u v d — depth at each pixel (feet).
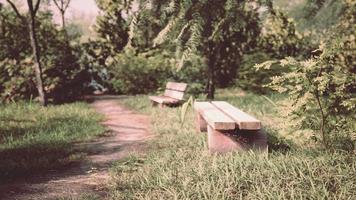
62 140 24.82
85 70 60.34
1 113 37.40
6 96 49.42
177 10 23.11
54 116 35.32
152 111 36.88
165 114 33.40
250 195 12.61
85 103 49.78
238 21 25.91
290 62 15.75
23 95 50.08
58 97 52.06
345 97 15.99
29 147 22.74
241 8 24.63
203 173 14.53
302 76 15.60
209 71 40.27
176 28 23.17
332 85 16.34
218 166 15.14
